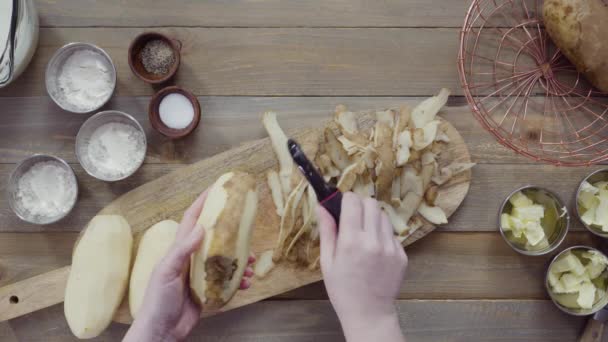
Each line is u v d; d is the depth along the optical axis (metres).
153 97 0.97
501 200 1.04
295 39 1.05
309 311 1.04
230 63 1.05
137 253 0.95
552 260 0.99
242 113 1.04
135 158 1.00
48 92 0.99
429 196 0.97
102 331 0.95
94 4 1.04
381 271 0.70
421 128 0.97
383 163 0.93
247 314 1.05
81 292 0.91
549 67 1.04
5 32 0.96
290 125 1.04
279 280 0.99
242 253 0.80
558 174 1.04
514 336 1.04
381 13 1.05
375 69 1.05
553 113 1.04
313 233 0.96
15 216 1.05
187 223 0.84
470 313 1.04
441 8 1.05
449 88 1.04
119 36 1.04
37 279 1.02
